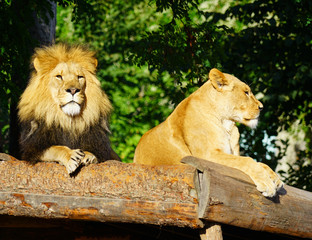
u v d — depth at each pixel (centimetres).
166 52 1639
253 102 964
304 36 2006
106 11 3341
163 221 702
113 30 3297
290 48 2156
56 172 732
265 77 2208
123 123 2850
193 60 1648
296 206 817
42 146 877
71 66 918
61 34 3381
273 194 754
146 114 2981
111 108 991
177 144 962
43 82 915
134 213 709
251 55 2256
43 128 894
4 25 1527
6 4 1576
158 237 908
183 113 987
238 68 2231
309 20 1845
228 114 961
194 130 955
